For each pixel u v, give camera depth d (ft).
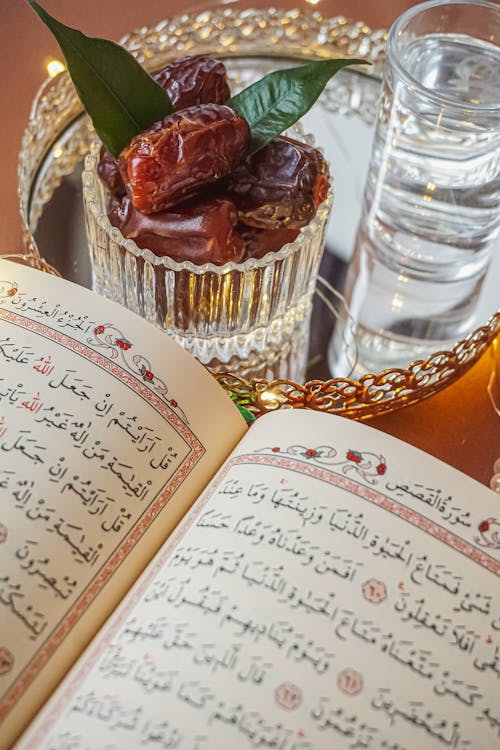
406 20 1.28
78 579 0.93
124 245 1.13
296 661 0.88
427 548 0.96
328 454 1.01
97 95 1.11
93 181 1.21
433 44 1.31
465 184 1.26
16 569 0.91
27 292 1.09
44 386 1.01
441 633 0.91
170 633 0.89
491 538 0.97
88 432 0.99
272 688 0.87
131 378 1.03
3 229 1.30
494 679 0.90
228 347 1.25
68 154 1.39
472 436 1.20
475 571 0.95
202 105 1.12
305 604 0.91
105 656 0.89
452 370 1.17
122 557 0.95
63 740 0.85
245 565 0.93
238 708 0.86
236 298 1.18
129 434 1.00
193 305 1.18
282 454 1.01
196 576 0.93
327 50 1.52
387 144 1.28
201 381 1.06
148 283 1.17
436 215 1.30
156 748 0.84
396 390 1.15
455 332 1.28
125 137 1.15
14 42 1.48
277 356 1.25
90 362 1.04
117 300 1.25
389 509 0.97
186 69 1.19
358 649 0.89
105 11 1.52
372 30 1.50
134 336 1.06
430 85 1.32
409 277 1.34
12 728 0.87
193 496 1.01
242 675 0.87
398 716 0.87
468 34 1.30
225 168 1.12
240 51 1.51
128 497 0.97
